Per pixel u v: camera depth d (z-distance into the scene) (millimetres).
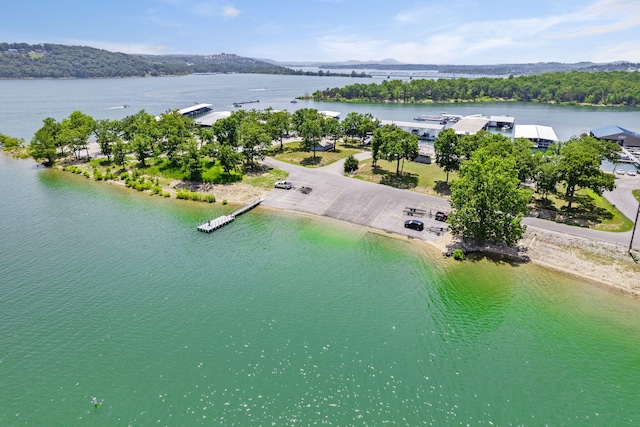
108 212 84812
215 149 103625
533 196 85938
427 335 46906
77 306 51438
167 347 44312
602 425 35844
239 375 40562
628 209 79875
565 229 71500
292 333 46750
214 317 49406
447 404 37688
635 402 38281
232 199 91938
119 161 111812
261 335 46344
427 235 72000
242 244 69500
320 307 51656
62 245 68750
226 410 36594
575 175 74688
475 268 61906
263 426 35062
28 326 47562
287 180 100375
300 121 141750
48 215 82875
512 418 36281
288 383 39688
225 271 60281
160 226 77438
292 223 78312
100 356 43000
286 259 64188
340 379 40250
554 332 47875
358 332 47125
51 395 38188
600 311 51844
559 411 37156
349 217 80000
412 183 95688
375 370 41531
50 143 121125
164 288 55656
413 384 39875
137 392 38500
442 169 106000
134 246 68625
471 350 44688
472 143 90000
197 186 99312
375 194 90188
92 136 159125
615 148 112438
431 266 62375
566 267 61844
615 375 41469
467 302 53469
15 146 143875
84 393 38438
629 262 61000
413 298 54062
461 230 67688
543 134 147125
